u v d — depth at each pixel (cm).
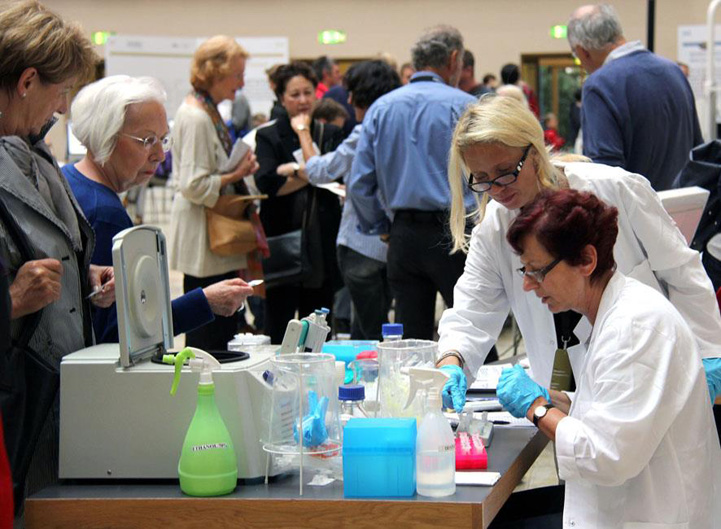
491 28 1243
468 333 247
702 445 187
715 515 200
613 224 189
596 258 188
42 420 207
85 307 229
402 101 380
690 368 184
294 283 449
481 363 248
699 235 332
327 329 229
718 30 1066
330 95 683
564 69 1237
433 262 378
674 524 183
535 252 188
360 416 225
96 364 196
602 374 183
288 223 445
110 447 196
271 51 1127
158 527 185
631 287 190
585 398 192
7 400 198
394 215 388
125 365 196
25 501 187
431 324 396
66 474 197
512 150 220
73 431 197
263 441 193
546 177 224
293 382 190
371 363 259
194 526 184
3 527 160
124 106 250
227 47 407
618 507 188
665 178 408
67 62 208
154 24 1302
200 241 408
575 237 185
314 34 1287
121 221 250
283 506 181
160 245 220
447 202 371
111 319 246
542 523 222
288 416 190
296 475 198
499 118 220
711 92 538
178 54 1055
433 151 373
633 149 399
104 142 250
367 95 470
